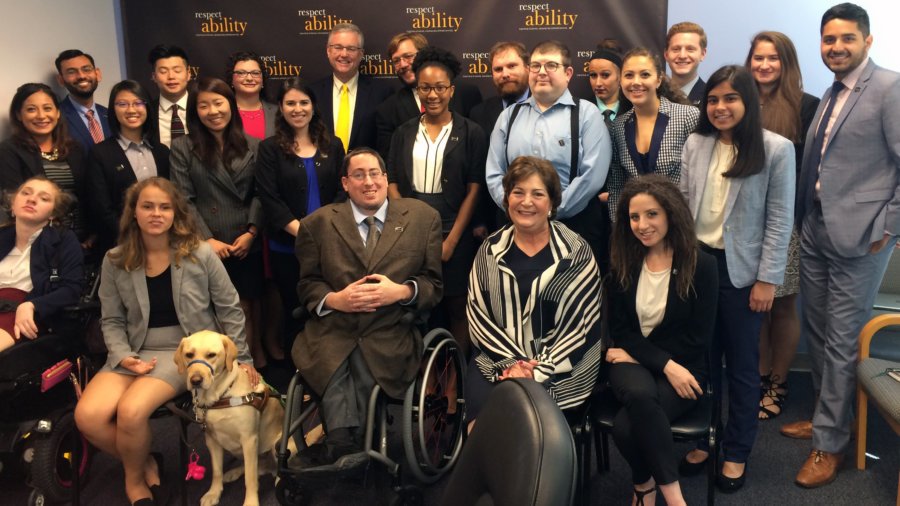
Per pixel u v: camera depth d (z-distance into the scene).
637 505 2.37
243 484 2.74
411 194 3.20
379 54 4.04
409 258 2.64
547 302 2.45
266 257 3.82
